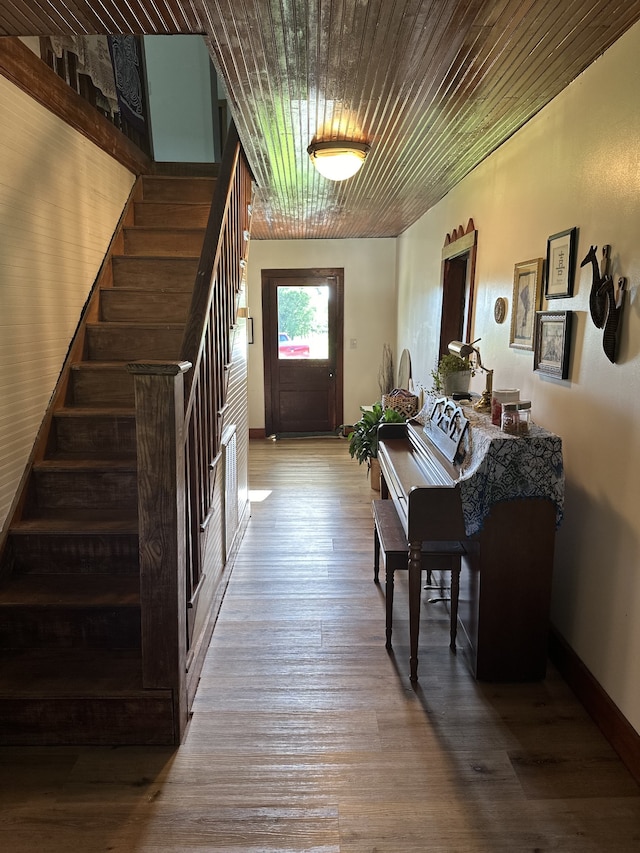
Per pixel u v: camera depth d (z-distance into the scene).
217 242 2.77
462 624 2.67
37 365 2.62
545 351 2.55
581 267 2.25
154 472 1.92
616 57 1.96
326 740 2.07
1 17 1.78
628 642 1.95
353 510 4.55
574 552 2.36
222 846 1.65
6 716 2.03
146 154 4.14
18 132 2.37
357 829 1.70
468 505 2.26
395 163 3.50
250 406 7.27
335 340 7.22
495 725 2.14
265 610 3.00
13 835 1.69
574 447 2.34
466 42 1.94
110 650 2.28
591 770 1.93
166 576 1.96
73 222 2.94
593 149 2.14
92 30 1.87
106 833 1.69
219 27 1.83
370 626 2.84
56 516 2.56
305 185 4.11
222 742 2.06
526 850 1.63
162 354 3.14
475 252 3.60
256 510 4.57
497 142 3.10
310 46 1.98
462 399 3.10
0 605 2.21
